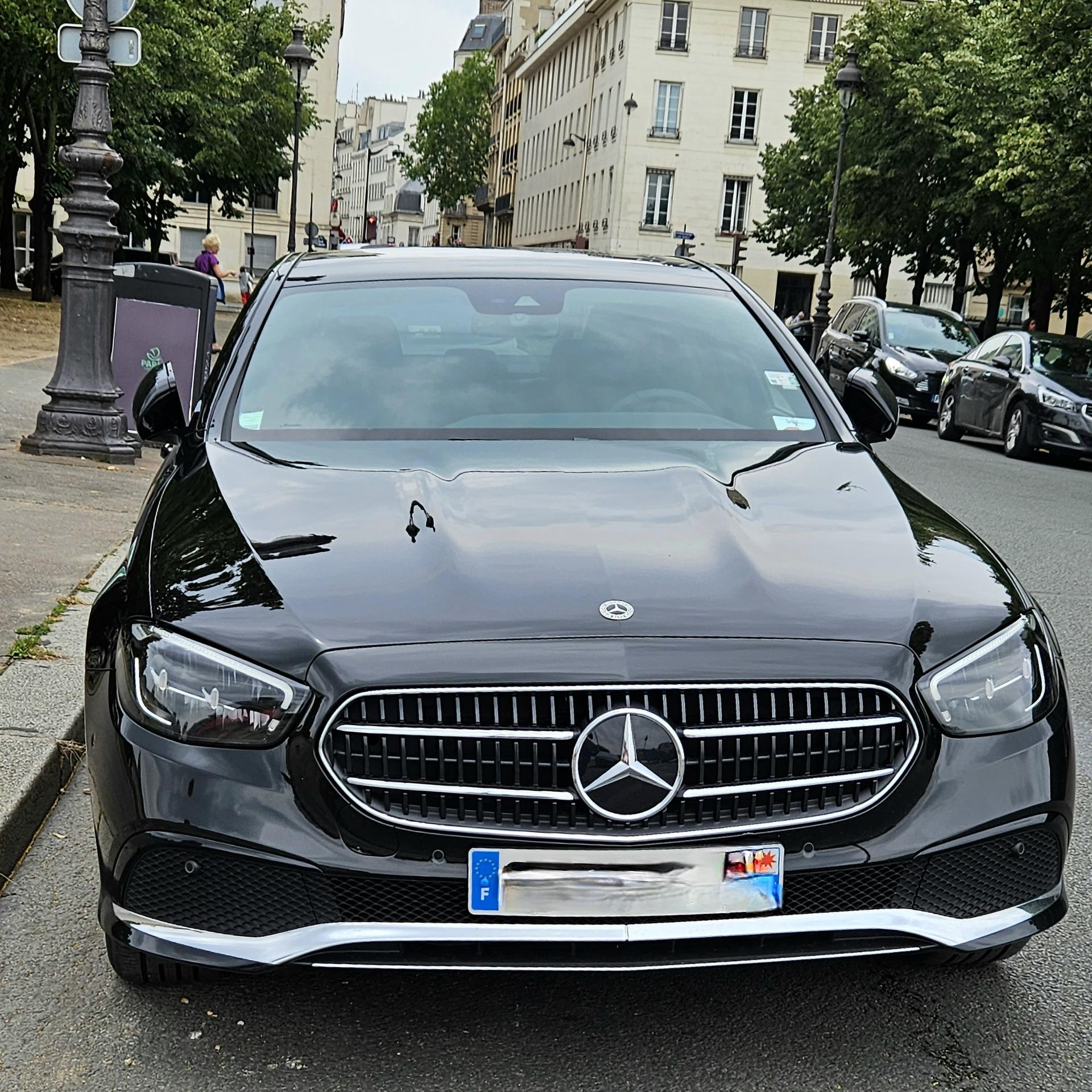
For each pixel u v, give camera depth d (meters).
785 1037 2.91
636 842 2.56
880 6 36.03
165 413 3.97
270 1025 2.92
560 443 3.69
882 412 4.20
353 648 2.62
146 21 33.75
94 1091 2.68
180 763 2.62
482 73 114.62
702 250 66.81
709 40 65.38
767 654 2.64
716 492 3.29
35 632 5.41
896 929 2.66
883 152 35.44
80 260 10.25
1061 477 15.57
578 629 2.64
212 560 2.94
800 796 2.64
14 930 3.37
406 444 3.66
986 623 2.84
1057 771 2.79
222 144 40.91
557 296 4.44
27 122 35.25
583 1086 2.70
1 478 9.12
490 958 2.60
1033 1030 2.98
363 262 4.61
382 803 2.58
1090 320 66.12
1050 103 24.47
